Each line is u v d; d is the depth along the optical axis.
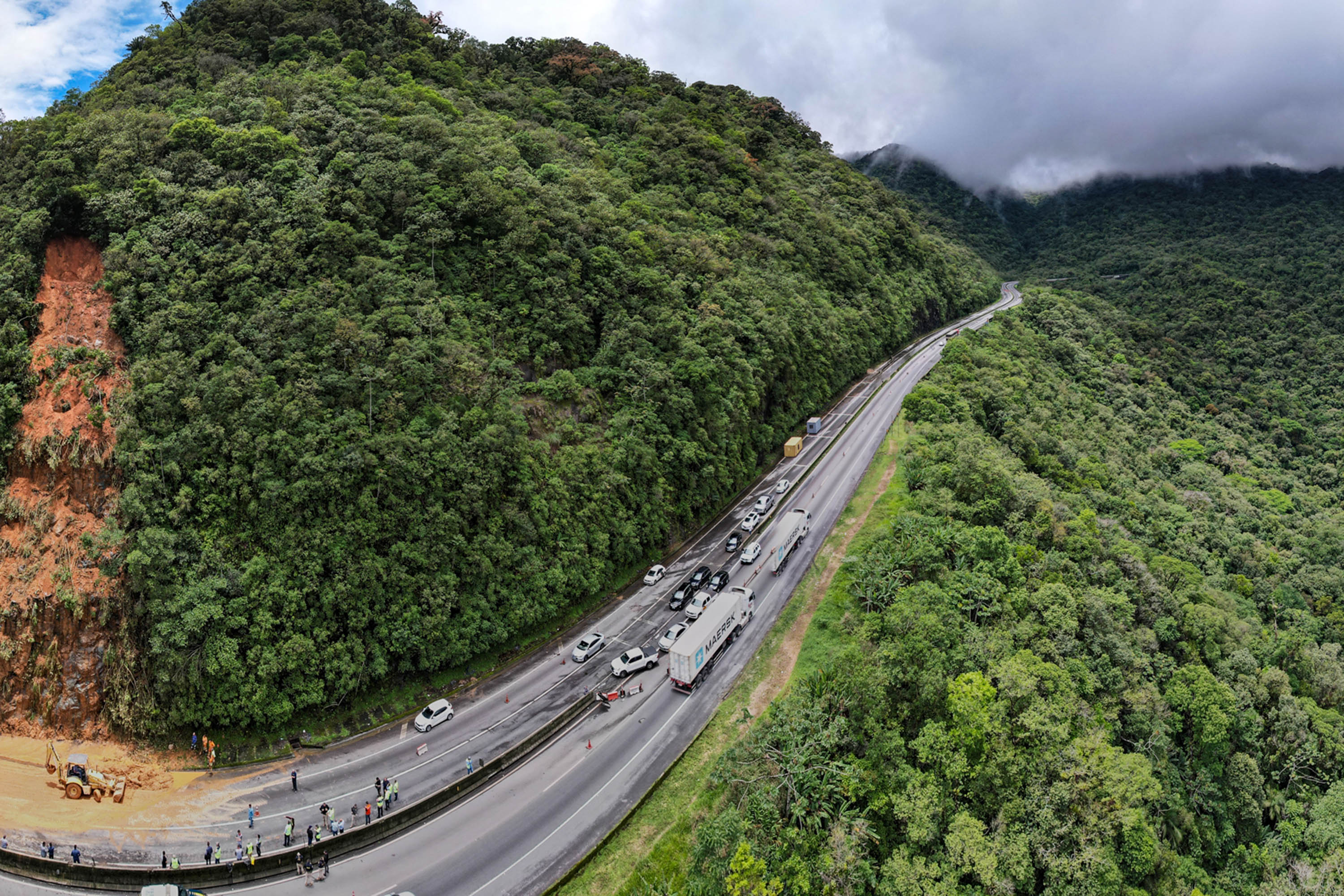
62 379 58.91
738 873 41.00
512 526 66.62
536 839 47.97
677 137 135.62
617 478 75.06
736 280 106.75
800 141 193.75
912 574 69.06
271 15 104.69
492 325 75.56
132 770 50.75
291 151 75.12
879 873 47.09
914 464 88.75
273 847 45.97
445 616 60.16
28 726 52.75
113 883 43.56
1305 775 73.75
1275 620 96.38
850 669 55.22
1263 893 61.94
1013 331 161.00
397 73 104.94
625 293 88.88
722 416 89.75
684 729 57.19
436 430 64.50
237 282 64.50
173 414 57.84
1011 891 44.91
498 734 56.31
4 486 57.41
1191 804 64.88
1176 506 110.88
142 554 52.34
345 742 55.19
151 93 82.06
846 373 131.12
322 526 57.56
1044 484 92.25
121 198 65.12
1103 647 67.94
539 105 128.50
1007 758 50.38
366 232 72.38
